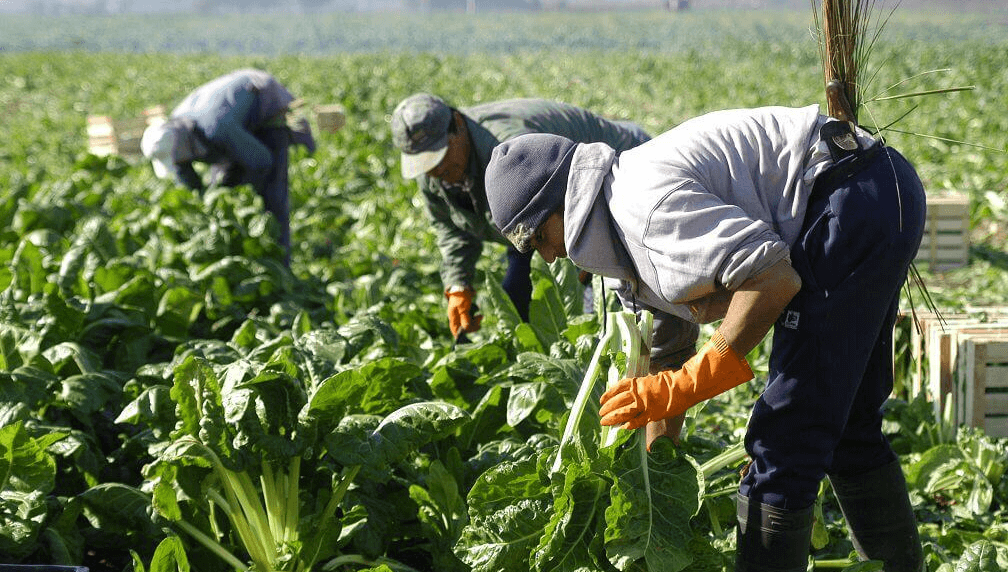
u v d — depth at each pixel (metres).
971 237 8.93
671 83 26.30
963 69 25.59
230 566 3.16
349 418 3.04
